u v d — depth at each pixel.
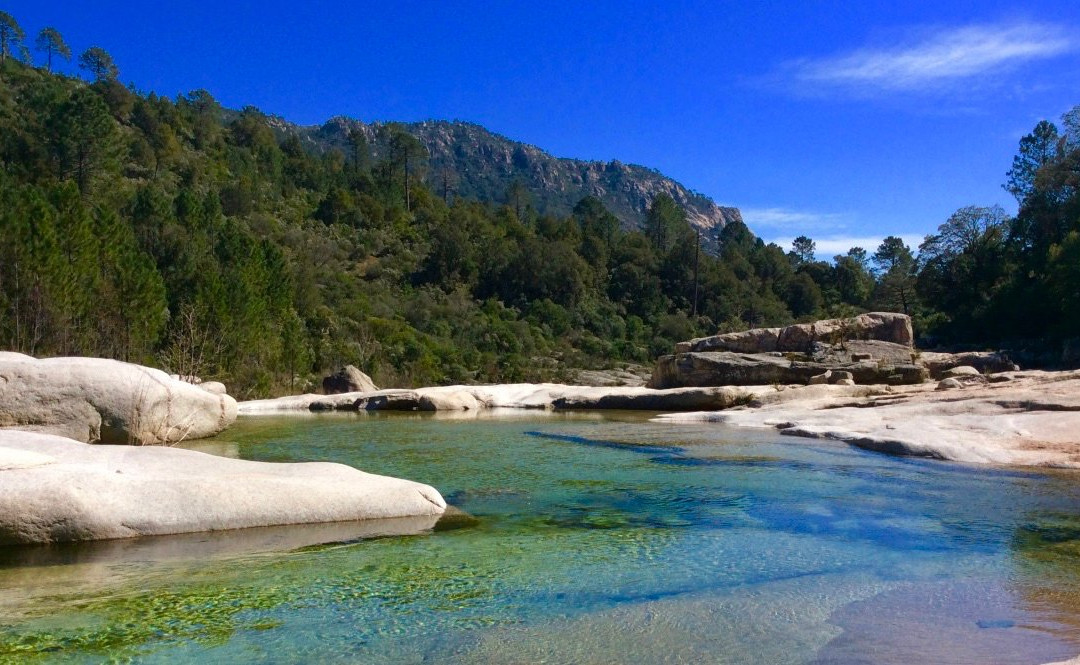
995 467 11.51
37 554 6.58
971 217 57.59
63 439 8.82
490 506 8.88
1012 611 5.32
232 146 116.00
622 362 68.06
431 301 73.31
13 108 79.12
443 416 22.59
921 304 70.88
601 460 12.57
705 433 16.59
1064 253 43.53
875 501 9.12
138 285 35.41
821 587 5.86
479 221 105.56
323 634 4.84
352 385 31.73
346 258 84.69
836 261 104.56
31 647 4.59
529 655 4.52
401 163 123.44
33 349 29.09
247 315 37.09
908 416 15.92
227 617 5.14
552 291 82.69
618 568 6.36
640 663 4.39
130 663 4.37
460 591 5.72
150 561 6.42
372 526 7.78
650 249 102.75
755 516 8.36
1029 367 38.62
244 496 7.65
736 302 86.62
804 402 20.45
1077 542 7.23
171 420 13.62
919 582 5.99
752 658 4.47
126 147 82.94
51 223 32.12
